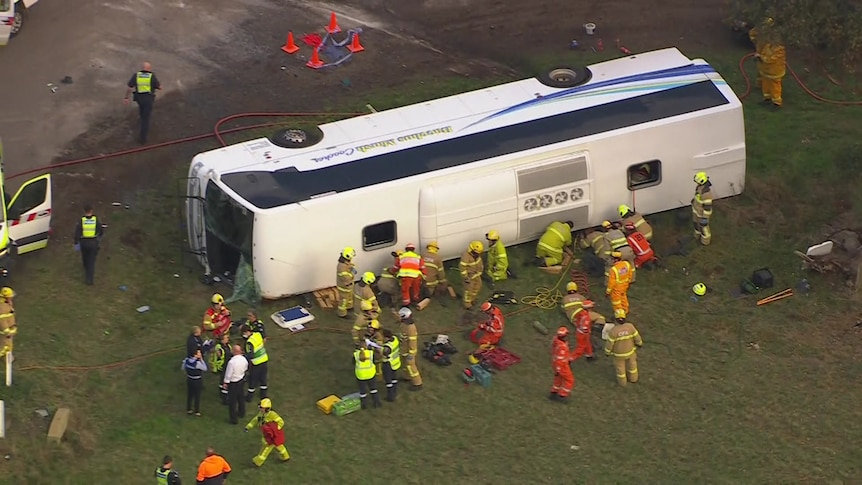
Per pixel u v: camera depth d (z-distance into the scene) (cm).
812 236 12025
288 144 11362
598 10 15738
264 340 10506
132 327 10625
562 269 11519
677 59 12619
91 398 9806
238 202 10700
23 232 11056
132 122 13375
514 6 15850
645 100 12031
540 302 11138
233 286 11150
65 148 12888
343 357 10444
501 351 10525
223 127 13350
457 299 11162
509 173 11312
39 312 10656
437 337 10594
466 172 11194
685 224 12106
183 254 11569
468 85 14225
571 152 11512
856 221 12200
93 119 13388
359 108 13738
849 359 10588
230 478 9169
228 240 10962
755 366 10494
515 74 14512
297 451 9456
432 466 9388
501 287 11312
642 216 11881
